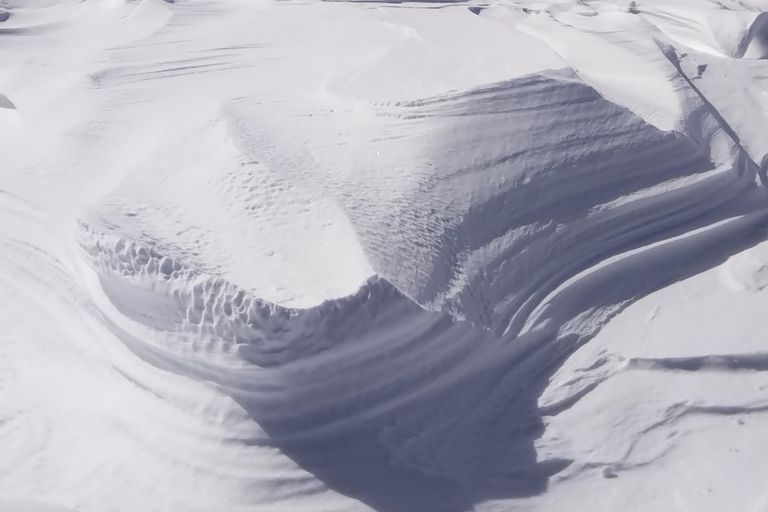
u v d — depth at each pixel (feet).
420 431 15.49
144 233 16.37
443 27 25.64
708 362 16.57
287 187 17.29
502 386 16.42
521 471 15.24
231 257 16.17
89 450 15.39
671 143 20.02
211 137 19.03
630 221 19.13
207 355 15.20
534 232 18.17
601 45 25.16
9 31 31.22
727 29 28.71
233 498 14.71
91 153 20.90
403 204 17.37
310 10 31.24
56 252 18.45
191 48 26.63
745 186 20.54
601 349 17.06
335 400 15.30
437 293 16.19
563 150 19.25
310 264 16.06
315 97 20.79
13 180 20.43
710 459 15.31
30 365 16.85
